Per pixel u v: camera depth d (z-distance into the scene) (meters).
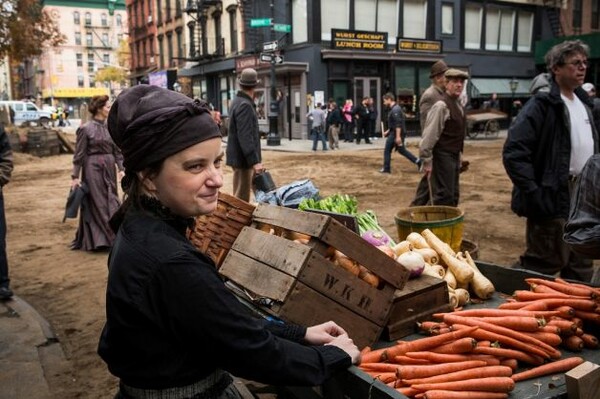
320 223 2.27
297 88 25.12
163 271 1.32
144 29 43.25
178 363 1.37
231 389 1.54
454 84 5.52
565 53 3.64
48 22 23.92
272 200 4.32
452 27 28.09
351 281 2.29
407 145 21.28
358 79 25.28
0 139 4.73
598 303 2.39
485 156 16.59
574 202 2.42
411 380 2.02
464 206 8.90
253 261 2.44
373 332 2.34
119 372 1.40
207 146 1.41
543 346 2.17
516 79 30.77
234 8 29.25
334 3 24.59
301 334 1.79
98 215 6.65
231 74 30.78
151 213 1.44
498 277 3.04
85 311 4.81
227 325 1.35
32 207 10.09
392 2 26.08
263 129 27.53
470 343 2.11
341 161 15.94
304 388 2.23
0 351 3.93
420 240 3.20
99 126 6.57
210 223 3.39
